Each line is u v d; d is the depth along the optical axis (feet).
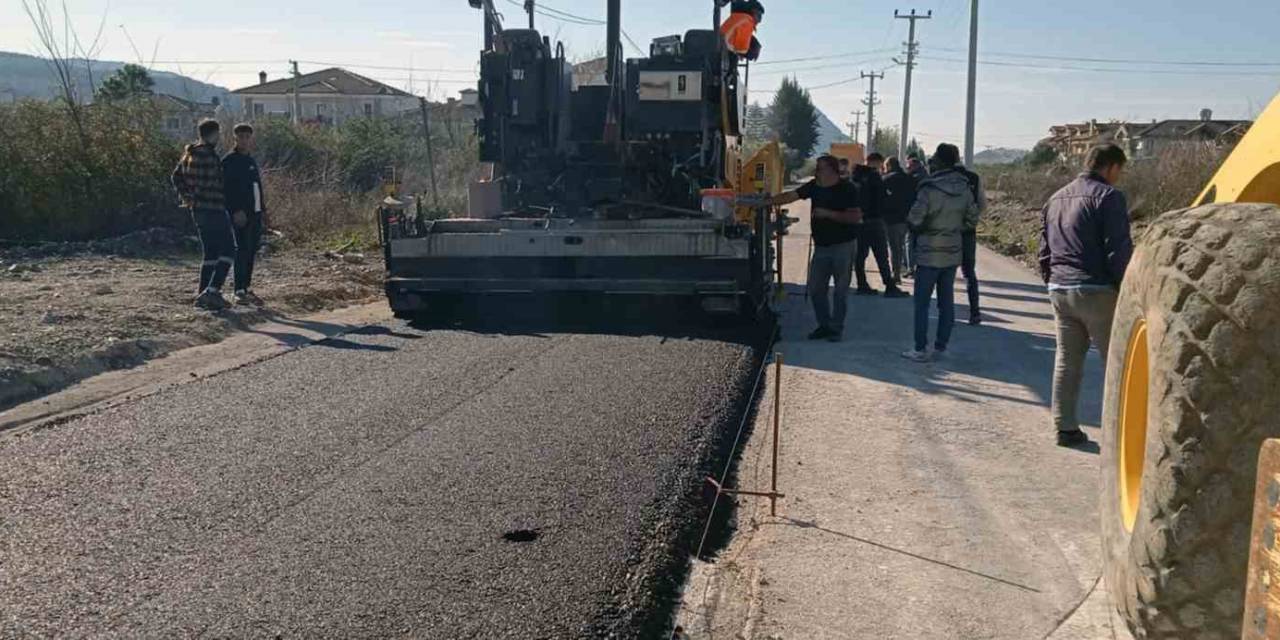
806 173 240.94
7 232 53.31
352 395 24.06
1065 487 18.90
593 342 30.96
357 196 74.84
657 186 37.35
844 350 31.78
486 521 16.12
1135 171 83.10
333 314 38.17
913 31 195.72
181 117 76.48
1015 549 16.03
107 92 66.74
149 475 18.20
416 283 34.01
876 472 19.75
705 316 34.78
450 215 69.77
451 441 20.39
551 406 23.13
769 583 14.79
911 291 46.75
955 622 13.67
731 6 36.65
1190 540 9.70
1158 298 10.46
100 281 41.27
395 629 12.55
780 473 19.66
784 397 25.45
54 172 54.29
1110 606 13.12
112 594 13.43
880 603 14.21
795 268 58.44
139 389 25.26
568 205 37.68
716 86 36.96
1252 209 10.53
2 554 14.67
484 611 13.07
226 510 16.49
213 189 35.88
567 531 15.78
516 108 37.11
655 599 13.83
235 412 22.52
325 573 14.11
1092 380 27.71
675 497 17.40
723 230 32.58
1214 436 9.52
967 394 26.04
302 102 248.32
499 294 34.17
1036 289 48.62
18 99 58.08
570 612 13.10
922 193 29.66
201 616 12.82
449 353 29.07
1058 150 214.69
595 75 40.29
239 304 37.01
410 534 15.55
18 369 25.23
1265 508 6.57
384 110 247.09
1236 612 9.66
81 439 20.39
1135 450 11.80
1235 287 9.66
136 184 57.16
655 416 22.44
